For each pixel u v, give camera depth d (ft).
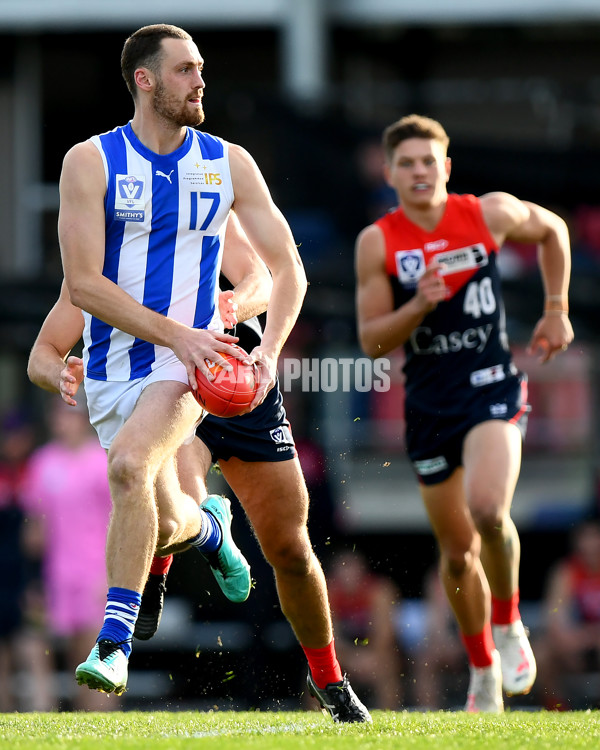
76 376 45.34
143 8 160.97
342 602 94.27
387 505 124.77
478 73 170.40
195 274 43.96
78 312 47.75
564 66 169.68
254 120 122.01
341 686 48.03
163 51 42.50
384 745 37.29
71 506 91.71
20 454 101.40
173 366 43.55
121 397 43.86
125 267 43.29
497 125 161.68
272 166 128.06
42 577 92.12
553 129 141.79
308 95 131.75
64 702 92.84
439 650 94.27
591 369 131.44
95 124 167.94
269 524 45.55
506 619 61.26
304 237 118.42
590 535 95.81
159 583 50.60
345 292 103.45
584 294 102.37
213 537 49.08
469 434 61.05
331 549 99.71
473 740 39.42
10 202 167.63
